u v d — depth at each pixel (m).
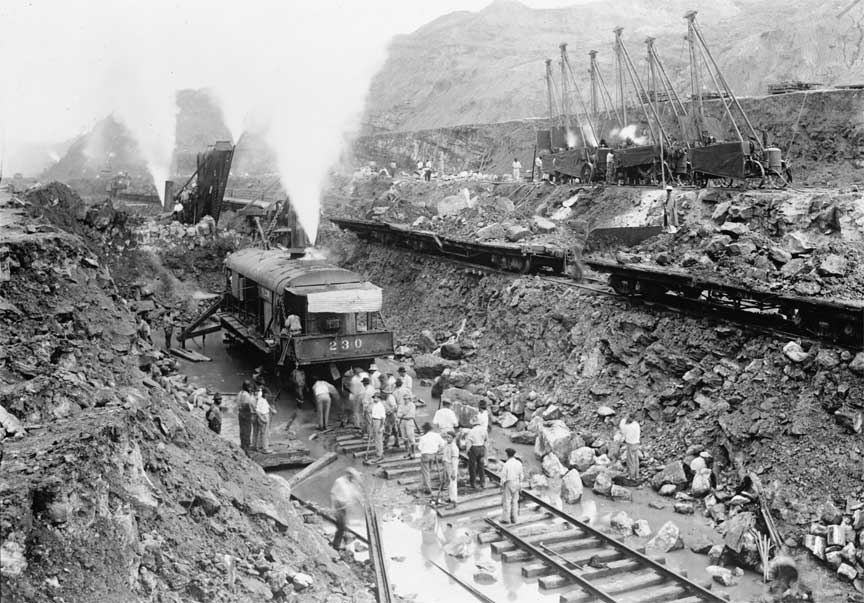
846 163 30.42
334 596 10.85
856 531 12.88
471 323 26.50
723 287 17.83
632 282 20.84
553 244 26.03
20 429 9.21
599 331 20.73
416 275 31.47
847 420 14.24
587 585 12.17
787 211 21.20
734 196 23.45
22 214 21.50
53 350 12.21
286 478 17.20
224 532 10.60
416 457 18.23
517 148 52.56
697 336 18.27
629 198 27.77
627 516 14.67
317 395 19.94
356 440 19.34
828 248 18.08
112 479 8.99
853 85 34.66
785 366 15.84
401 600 11.93
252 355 27.11
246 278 26.41
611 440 18.08
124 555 8.23
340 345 21.42
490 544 14.11
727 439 15.82
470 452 16.50
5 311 13.20
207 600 9.15
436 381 22.81
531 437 19.28
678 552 13.73
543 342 22.50
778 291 17.17
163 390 14.42
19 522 7.34
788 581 12.47
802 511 13.73
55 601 7.29
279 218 35.59
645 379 18.83
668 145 29.17
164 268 35.16
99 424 9.20
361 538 13.98
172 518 9.93
